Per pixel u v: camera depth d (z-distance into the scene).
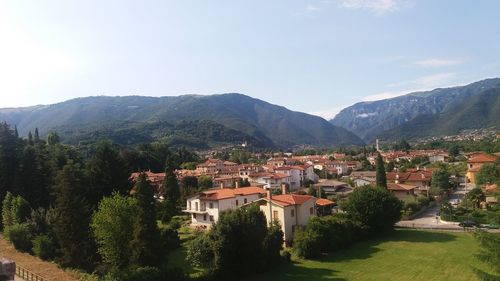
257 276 46.41
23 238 56.50
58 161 87.06
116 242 46.28
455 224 72.19
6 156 80.00
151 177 121.75
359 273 46.44
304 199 63.84
